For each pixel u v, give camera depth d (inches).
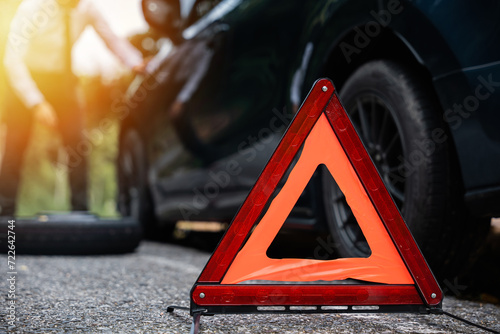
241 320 56.8
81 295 71.6
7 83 129.6
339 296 52.4
